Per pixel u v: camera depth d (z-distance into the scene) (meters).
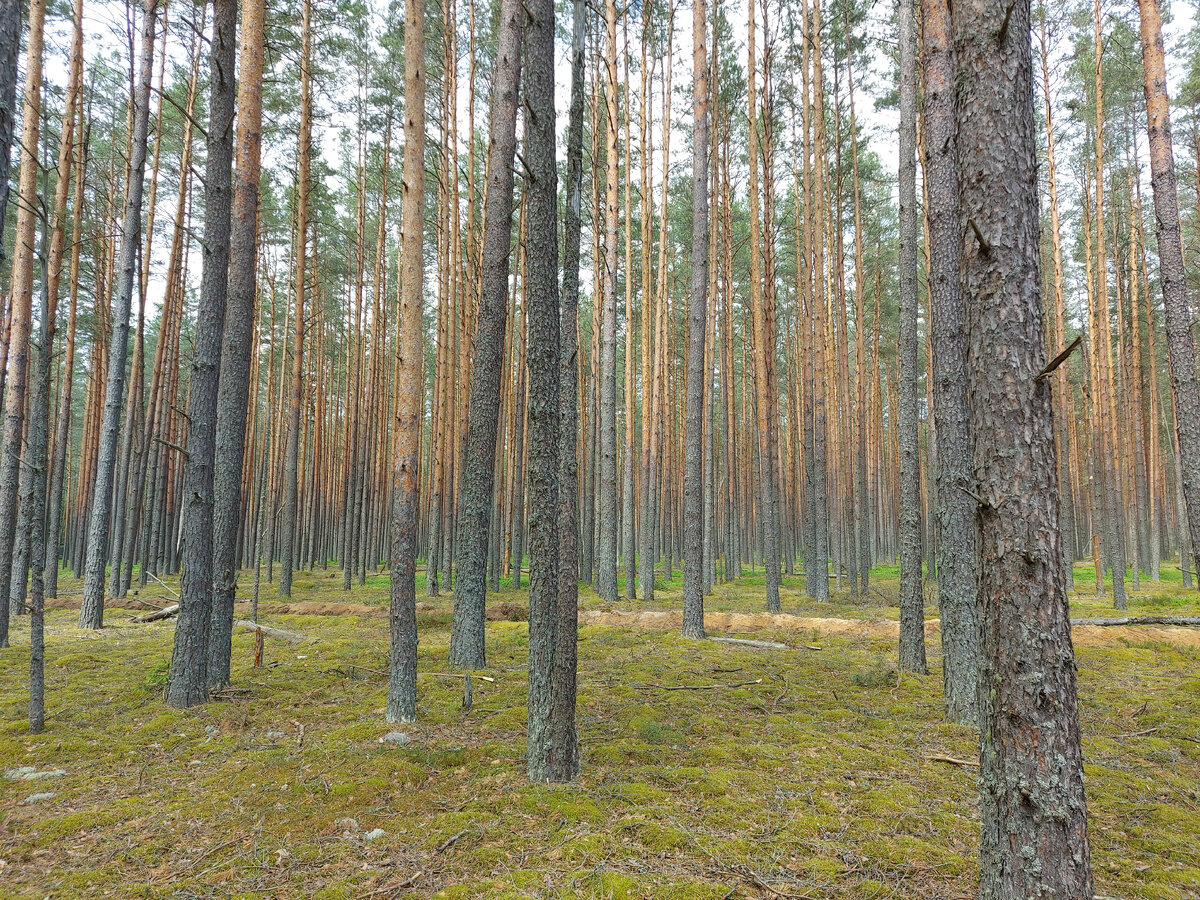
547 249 5.20
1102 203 20.14
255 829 4.25
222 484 7.95
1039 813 2.89
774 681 8.60
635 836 4.10
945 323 6.98
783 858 3.86
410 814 4.47
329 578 25.80
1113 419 20.22
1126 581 25.34
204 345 7.47
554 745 5.00
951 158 6.96
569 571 5.12
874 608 17.09
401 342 6.74
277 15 15.68
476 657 9.28
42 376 6.30
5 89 3.41
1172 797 4.93
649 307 20.25
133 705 7.21
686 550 12.18
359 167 23.20
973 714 6.74
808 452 19.05
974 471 3.19
